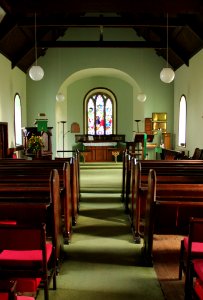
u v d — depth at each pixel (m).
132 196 5.18
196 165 5.46
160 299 3.03
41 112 12.68
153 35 11.77
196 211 3.76
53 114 12.67
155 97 12.82
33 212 3.33
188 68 10.78
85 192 7.92
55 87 12.63
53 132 12.67
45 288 2.68
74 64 12.64
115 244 4.53
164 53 12.27
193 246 2.96
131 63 12.70
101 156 14.66
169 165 5.51
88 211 6.29
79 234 4.95
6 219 3.31
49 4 7.71
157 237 4.75
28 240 2.50
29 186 4.22
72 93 15.06
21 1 7.72
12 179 4.58
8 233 2.48
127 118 15.24
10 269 2.65
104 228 5.25
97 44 10.72
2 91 9.44
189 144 10.73
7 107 9.95
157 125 12.84
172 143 12.90
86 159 14.55
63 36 12.56
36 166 5.56
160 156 12.62
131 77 12.77
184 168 5.04
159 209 3.77
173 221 3.81
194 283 3.02
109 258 4.02
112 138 14.90
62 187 4.60
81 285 3.30
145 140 10.79
